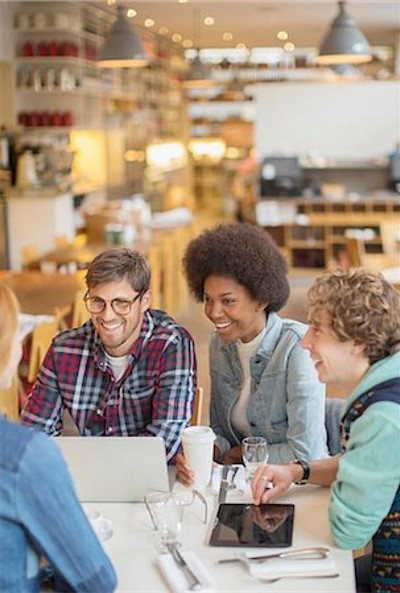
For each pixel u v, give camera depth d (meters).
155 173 13.74
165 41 13.63
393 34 13.06
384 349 1.98
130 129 11.94
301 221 10.14
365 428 1.90
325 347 2.01
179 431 2.43
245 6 9.80
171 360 2.50
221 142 17.44
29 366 4.27
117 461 2.17
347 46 6.86
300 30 12.23
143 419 2.54
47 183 8.52
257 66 13.16
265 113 11.37
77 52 8.73
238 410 2.73
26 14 8.47
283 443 2.63
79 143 10.53
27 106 8.91
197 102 16.25
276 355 2.62
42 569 1.76
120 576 1.86
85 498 2.23
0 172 8.14
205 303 2.65
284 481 2.21
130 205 8.98
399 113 11.15
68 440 2.16
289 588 1.79
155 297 7.12
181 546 1.97
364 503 1.89
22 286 5.79
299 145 11.36
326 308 1.99
